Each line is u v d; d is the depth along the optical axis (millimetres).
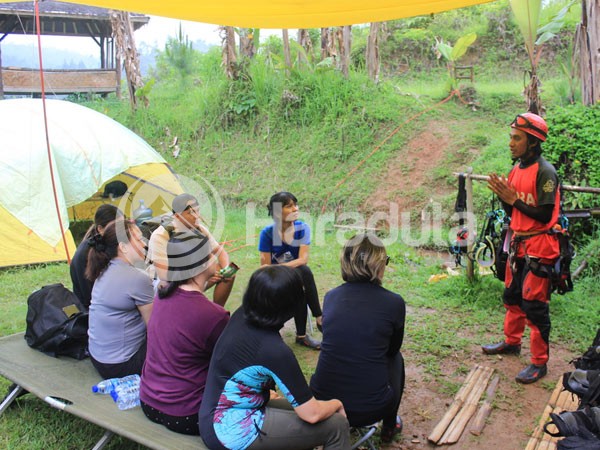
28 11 15695
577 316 5062
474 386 3984
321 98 11367
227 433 2510
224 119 12258
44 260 6934
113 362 3312
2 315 5383
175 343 2785
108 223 3383
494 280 5762
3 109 7367
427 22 14953
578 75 9195
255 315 2484
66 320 3785
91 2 4004
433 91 11711
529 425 3531
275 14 4328
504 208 4238
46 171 7012
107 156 7516
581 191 4871
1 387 3963
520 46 13188
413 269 6828
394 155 9875
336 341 2914
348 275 3006
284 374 2461
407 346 4680
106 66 18766
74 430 3453
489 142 9438
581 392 2805
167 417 2791
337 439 2619
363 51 14438
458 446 3332
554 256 3914
